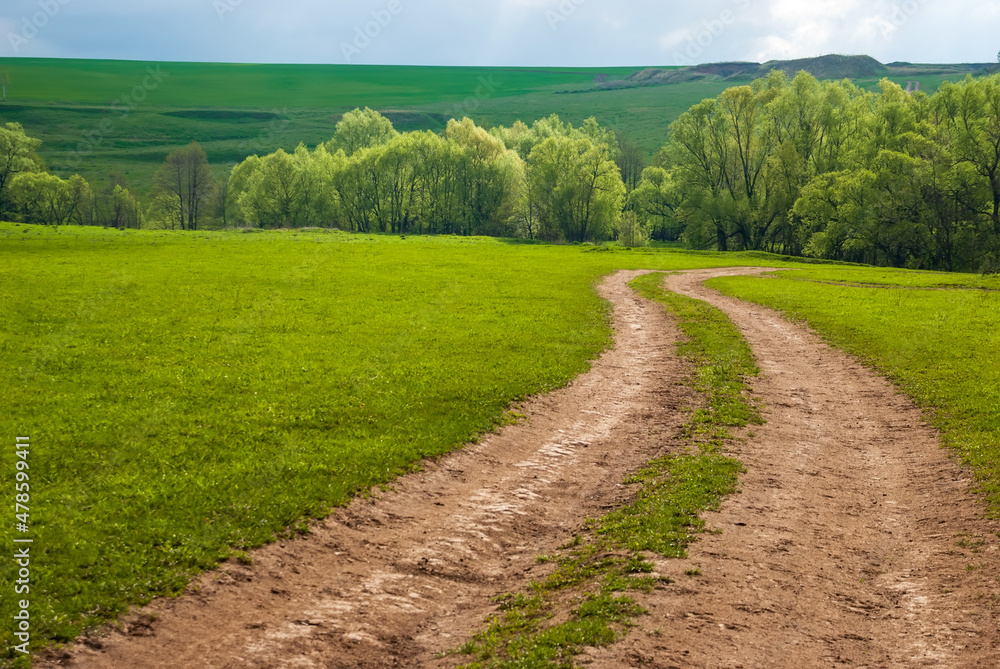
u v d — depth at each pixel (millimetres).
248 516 16328
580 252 91938
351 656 12016
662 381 30875
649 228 132000
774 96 108312
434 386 27797
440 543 16344
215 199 147625
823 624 12844
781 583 14172
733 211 108875
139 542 14914
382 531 16734
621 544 15742
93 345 32062
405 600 13977
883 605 13703
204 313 40562
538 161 128250
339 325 38938
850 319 42562
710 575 14188
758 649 11828
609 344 37594
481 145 139375
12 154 124562
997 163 85500
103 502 16516
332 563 15133
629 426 25188
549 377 30375
